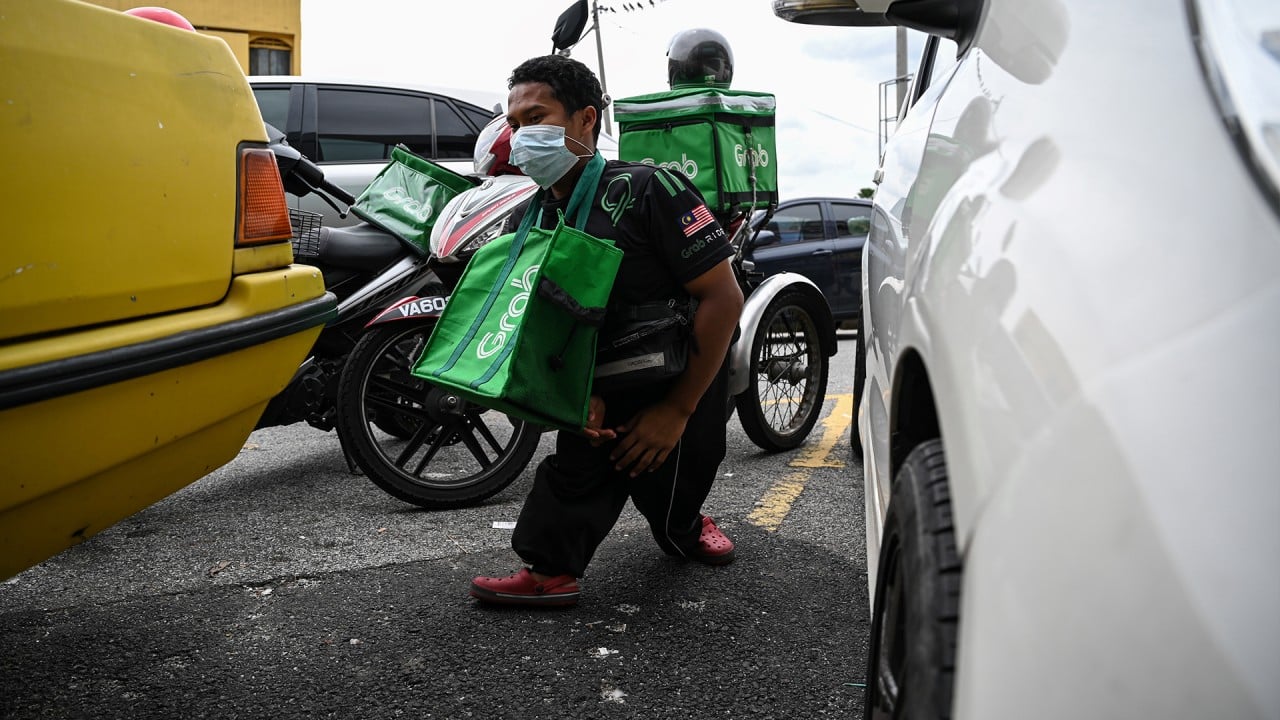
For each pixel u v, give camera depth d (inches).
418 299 140.1
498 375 84.8
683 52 148.6
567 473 101.9
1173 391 29.6
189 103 75.1
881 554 54.7
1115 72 40.4
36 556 64.6
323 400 147.7
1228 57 36.1
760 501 145.8
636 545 125.7
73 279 63.6
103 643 97.5
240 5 647.8
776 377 178.1
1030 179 40.8
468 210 138.9
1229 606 26.8
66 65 63.6
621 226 92.7
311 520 139.7
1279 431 28.3
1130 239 33.5
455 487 143.2
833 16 86.2
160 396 70.2
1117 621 28.1
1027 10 53.2
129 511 72.0
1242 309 30.1
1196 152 34.3
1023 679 29.4
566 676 88.8
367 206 155.4
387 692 86.3
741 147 146.3
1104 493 29.4
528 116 92.3
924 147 73.6
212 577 116.2
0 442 58.2
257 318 80.4
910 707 38.5
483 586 103.2
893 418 58.7
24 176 60.3
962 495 35.2
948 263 44.6
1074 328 32.9
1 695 86.2
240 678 89.4
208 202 76.8
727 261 93.2
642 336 92.9
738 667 90.1
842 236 430.0
